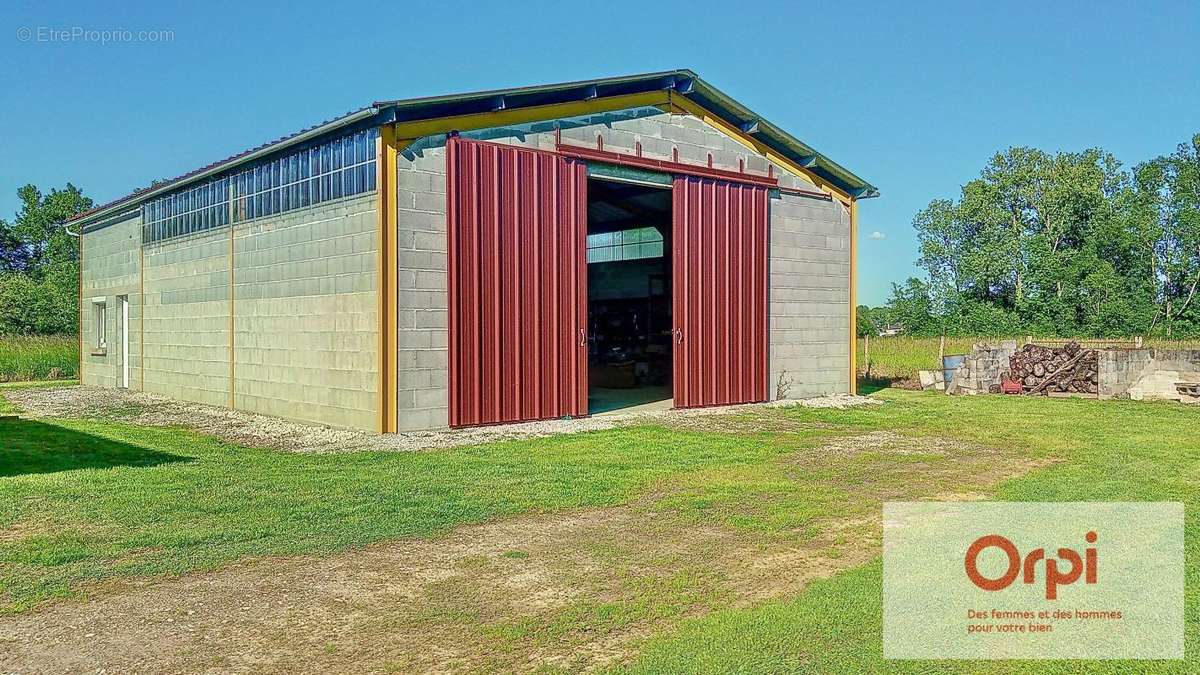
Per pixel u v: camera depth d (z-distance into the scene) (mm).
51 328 34156
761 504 7164
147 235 17062
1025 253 47406
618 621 4461
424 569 5348
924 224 53500
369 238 10945
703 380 14203
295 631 4324
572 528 6363
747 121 14742
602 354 20953
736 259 14688
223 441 10602
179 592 4887
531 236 12055
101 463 8859
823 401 15586
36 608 4621
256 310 13406
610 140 13031
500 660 3973
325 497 7254
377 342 10773
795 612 4492
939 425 12445
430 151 11125
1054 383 17672
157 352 16766
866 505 7133
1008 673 3764
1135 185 47875
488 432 11156
